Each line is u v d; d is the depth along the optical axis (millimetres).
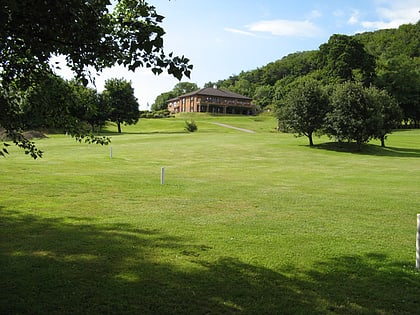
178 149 35906
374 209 11891
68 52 5211
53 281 5777
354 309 5066
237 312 4934
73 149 33719
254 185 17031
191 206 11875
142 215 10445
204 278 6012
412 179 20297
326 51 96625
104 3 4855
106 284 5711
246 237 8367
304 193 14961
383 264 6809
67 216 10109
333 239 8367
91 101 6770
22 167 20594
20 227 8836
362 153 38688
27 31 4703
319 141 47844
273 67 186250
